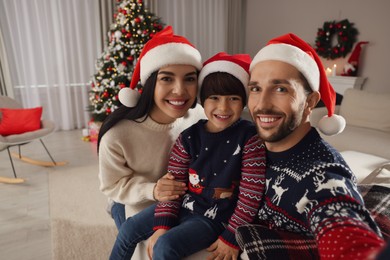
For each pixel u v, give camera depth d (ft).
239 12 19.86
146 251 3.54
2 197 8.13
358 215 2.01
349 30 14.35
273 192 2.71
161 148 3.97
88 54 15.60
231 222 2.99
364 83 14.43
